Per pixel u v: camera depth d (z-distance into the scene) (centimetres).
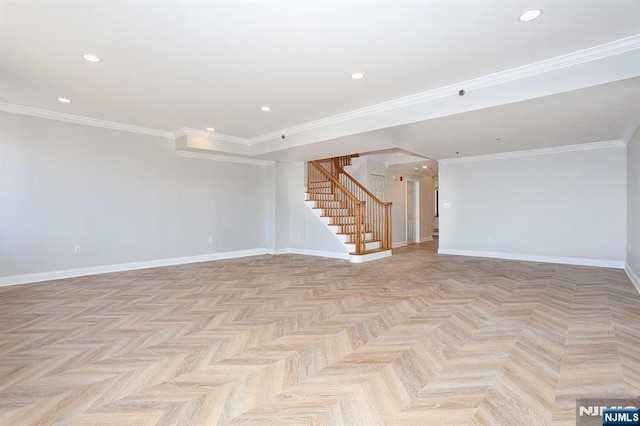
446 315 325
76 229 512
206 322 312
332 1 224
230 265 616
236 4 227
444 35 269
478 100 359
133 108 461
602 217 567
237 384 204
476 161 707
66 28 257
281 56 305
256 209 763
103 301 381
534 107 354
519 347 251
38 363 232
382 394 192
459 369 219
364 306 359
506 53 300
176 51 295
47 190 485
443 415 172
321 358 238
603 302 361
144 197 586
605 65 289
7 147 451
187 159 644
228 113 481
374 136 490
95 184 531
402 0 223
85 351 251
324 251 722
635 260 454
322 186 782
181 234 636
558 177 608
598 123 425
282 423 167
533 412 173
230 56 304
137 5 228
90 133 524
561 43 282
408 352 246
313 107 453
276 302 376
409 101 411
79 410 179
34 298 393
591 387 196
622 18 244
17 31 262
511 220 663
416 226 1023
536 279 477
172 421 169
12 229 456
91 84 372
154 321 315
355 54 301
